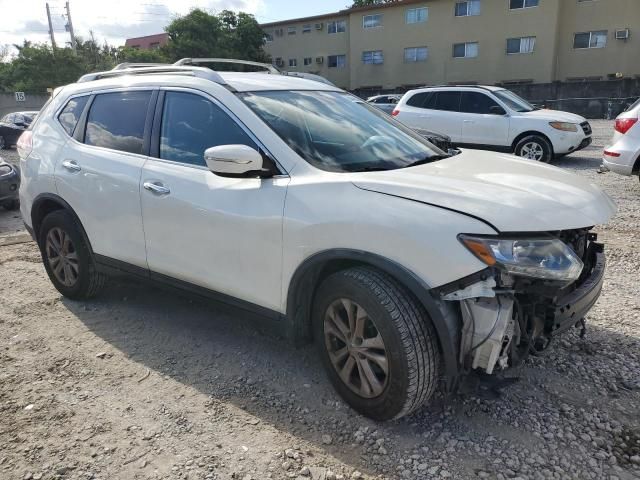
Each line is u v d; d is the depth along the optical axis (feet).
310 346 12.12
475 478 7.93
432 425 9.15
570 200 8.64
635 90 94.89
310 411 9.62
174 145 11.53
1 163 27.89
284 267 9.50
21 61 147.95
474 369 8.51
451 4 120.37
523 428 9.04
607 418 9.26
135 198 11.84
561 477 7.92
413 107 40.78
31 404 9.91
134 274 12.59
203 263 10.85
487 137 37.99
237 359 11.54
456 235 7.73
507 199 8.18
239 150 9.12
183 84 11.59
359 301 8.62
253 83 11.48
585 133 37.42
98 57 166.81
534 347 8.66
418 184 8.62
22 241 21.48
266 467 8.23
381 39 132.05
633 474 7.96
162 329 13.04
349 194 8.80
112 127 12.96
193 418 9.48
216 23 146.51
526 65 115.34
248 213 9.84
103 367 11.28
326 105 11.84
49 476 8.06
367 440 8.80
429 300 7.95
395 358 8.31
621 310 13.43
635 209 23.77
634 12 105.81
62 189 13.69
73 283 14.34
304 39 147.02
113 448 8.69
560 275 7.91
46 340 12.52
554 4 109.50
